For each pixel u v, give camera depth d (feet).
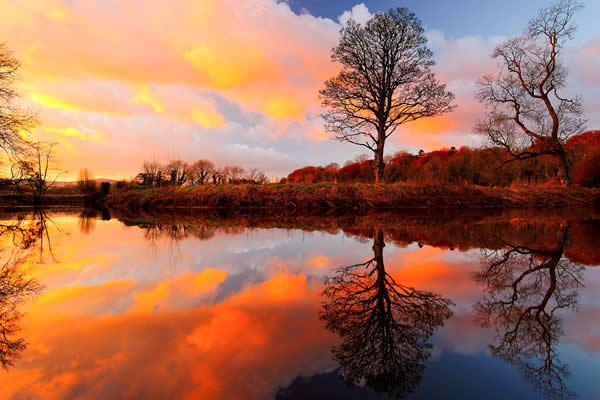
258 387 5.32
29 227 32.65
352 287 11.24
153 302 9.62
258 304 9.47
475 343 7.08
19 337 7.27
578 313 8.82
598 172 65.67
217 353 6.50
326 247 19.08
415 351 6.69
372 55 59.06
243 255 16.85
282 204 53.93
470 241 20.71
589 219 35.37
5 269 13.88
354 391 5.22
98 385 5.39
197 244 20.59
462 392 5.24
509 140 65.16
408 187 54.65
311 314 8.74
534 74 61.67
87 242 21.74
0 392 5.18
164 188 68.74
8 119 47.93
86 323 8.04
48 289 10.90
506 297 10.19
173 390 5.26
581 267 13.94
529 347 6.85
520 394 5.20
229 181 72.95
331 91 60.03
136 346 6.81
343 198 52.26
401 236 23.27
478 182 78.48
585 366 6.11
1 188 63.41
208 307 9.20
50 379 5.58
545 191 57.36
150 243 21.17
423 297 10.22
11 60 47.03
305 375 5.74
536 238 21.77
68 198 99.40
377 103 59.06
